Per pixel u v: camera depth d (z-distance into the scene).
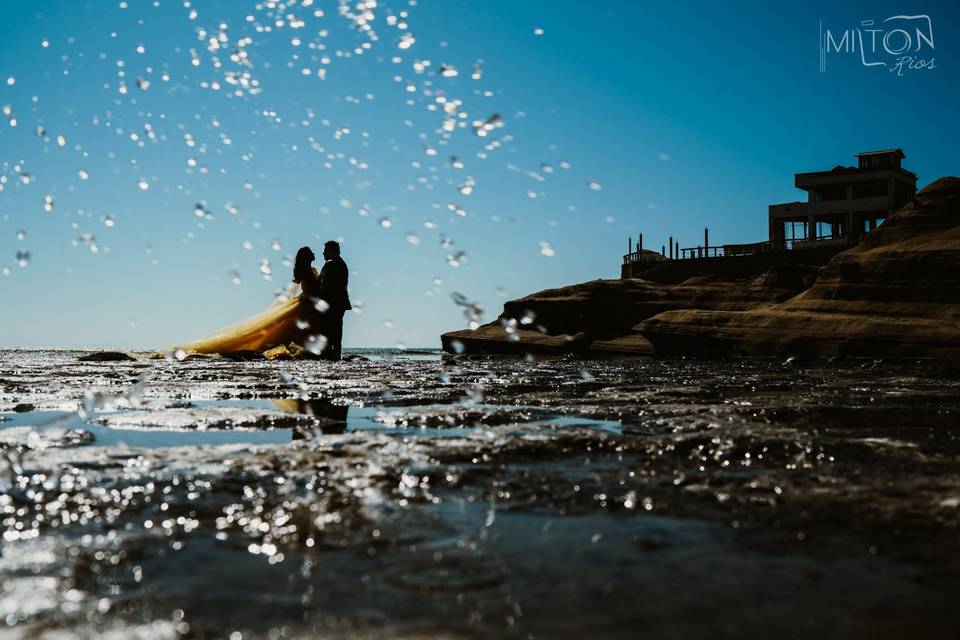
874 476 1.73
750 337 15.92
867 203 33.75
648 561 1.09
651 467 1.86
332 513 1.37
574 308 26.06
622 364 10.98
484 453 2.03
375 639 0.80
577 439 2.24
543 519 1.34
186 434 2.47
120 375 6.51
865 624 0.84
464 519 1.34
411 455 1.98
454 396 4.14
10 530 1.23
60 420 2.83
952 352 12.20
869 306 14.13
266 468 1.78
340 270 13.55
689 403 3.60
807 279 21.52
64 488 1.55
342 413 3.14
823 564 1.07
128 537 1.20
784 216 36.06
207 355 12.70
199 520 1.31
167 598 0.92
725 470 1.82
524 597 0.94
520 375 6.82
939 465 1.87
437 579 1.01
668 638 0.81
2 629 0.82
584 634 0.82
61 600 0.92
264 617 0.87
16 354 17.17
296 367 8.73
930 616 0.87
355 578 1.01
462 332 26.94
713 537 1.22
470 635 0.82
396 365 9.92
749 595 0.94
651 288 25.75
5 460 1.85
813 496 1.52
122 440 2.30
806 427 2.60
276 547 1.16
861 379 6.05
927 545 1.17
